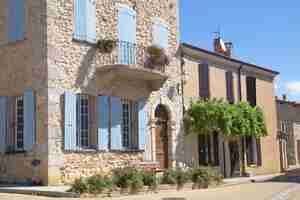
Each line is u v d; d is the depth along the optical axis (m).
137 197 13.81
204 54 23.58
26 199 12.66
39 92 16.38
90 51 17.81
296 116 37.88
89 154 17.23
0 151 17.19
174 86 21.61
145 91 20.00
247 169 26.09
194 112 21.88
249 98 27.23
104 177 14.41
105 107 18.06
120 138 18.59
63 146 16.41
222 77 25.09
